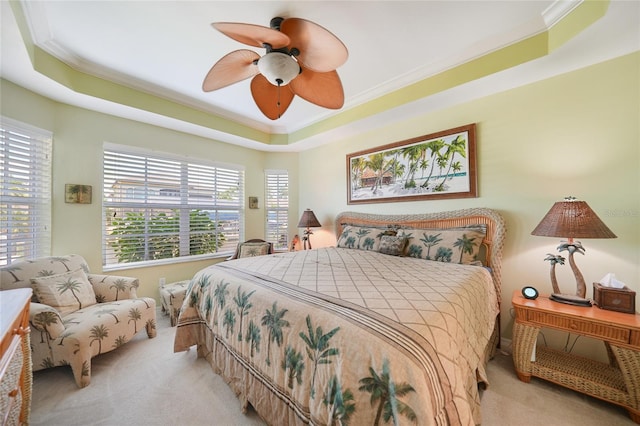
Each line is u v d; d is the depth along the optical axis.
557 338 2.02
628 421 1.40
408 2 1.59
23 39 1.64
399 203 3.08
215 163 3.76
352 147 3.60
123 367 1.92
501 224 2.25
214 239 3.79
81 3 1.58
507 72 2.00
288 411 1.17
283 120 3.58
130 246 3.00
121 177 2.91
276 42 1.41
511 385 1.70
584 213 1.64
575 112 1.98
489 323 1.77
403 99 2.57
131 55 2.12
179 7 1.62
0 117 2.03
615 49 1.72
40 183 2.36
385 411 0.85
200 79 2.50
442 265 2.08
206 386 1.70
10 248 2.15
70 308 2.01
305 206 4.31
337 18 1.72
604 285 1.66
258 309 1.43
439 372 0.89
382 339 0.93
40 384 1.73
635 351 1.37
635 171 1.75
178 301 2.72
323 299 1.29
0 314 1.05
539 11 1.67
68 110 2.52
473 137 2.46
